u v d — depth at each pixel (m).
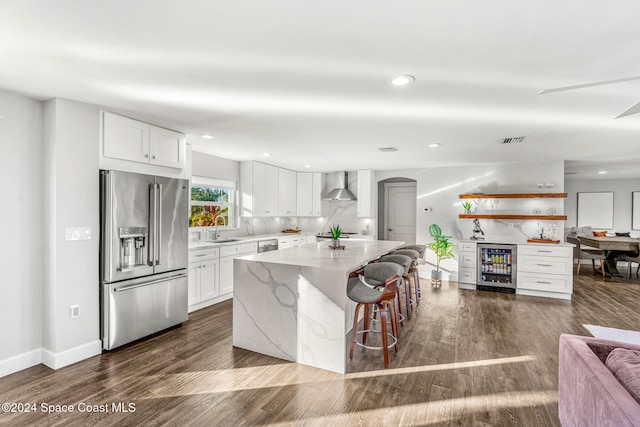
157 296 3.36
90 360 2.81
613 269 6.74
